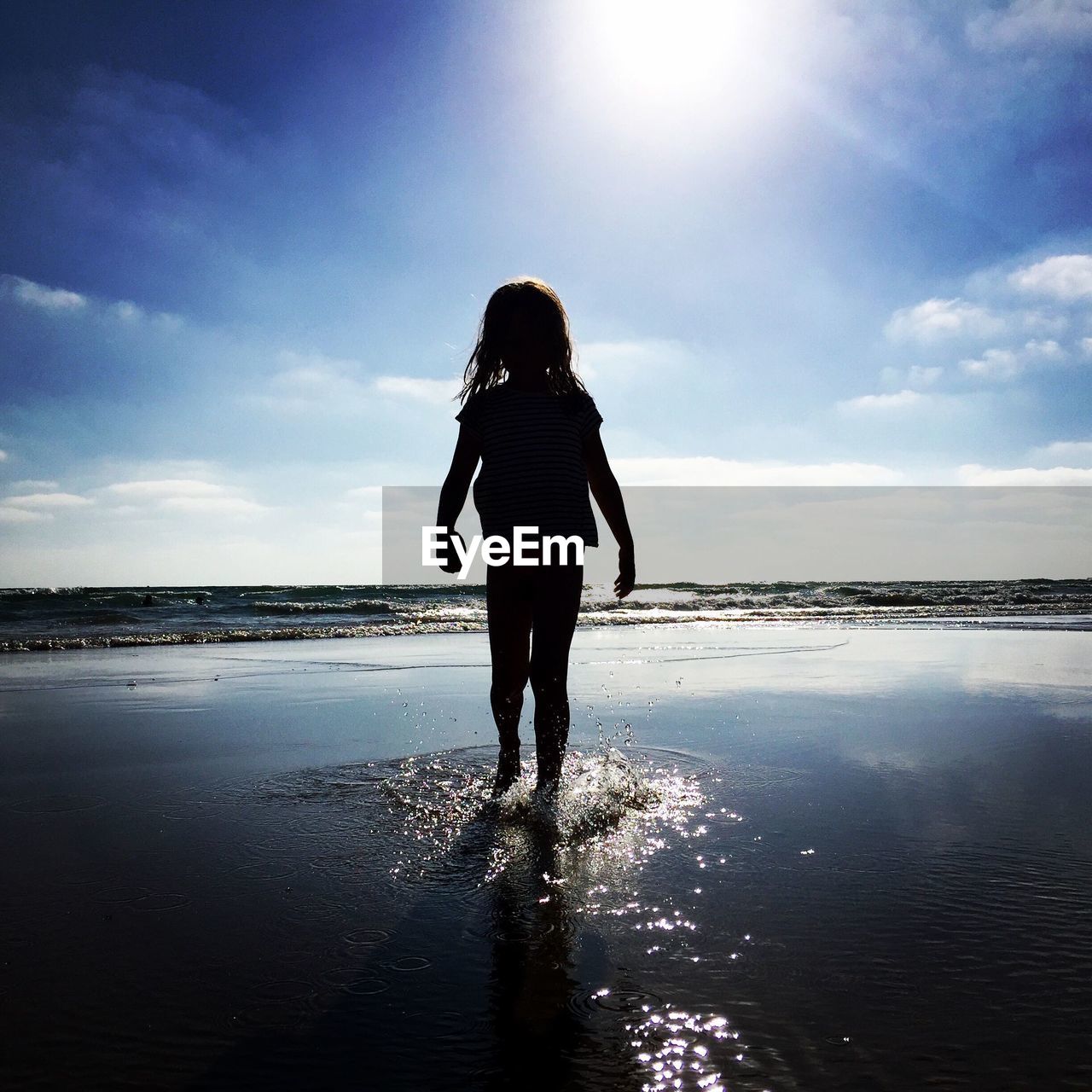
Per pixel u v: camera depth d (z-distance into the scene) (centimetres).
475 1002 113
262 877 164
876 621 1308
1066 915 142
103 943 133
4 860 175
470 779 250
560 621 249
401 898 152
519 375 265
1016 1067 97
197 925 140
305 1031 106
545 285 272
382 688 480
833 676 510
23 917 143
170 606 1714
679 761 268
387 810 215
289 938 134
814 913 144
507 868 170
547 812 210
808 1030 105
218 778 251
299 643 901
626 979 120
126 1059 100
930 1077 95
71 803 222
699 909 146
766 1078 95
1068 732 315
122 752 291
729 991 116
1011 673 517
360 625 1264
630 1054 100
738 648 753
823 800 220
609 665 602
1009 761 265
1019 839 185
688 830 194
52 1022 109
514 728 249
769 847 181
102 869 169
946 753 277
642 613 1638
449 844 186
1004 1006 111
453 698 435
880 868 167
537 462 256
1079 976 120
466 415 269
